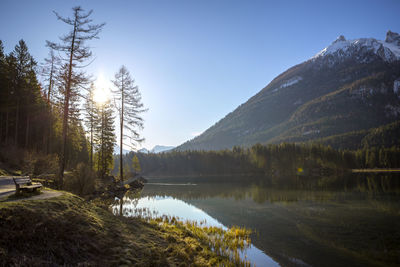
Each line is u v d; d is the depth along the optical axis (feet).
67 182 60.54
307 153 338.34
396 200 78.79
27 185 32.04
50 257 18.20
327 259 31.58
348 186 130.00
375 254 33.09
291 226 49.03
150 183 180.45
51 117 106.01
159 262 23.18
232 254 32.55
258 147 361.92
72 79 52.03
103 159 116.37
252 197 94.73
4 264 15.51
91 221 26.99
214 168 351.87
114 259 21.56
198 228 44.78
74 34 51.90
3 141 96.07
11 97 98.48
